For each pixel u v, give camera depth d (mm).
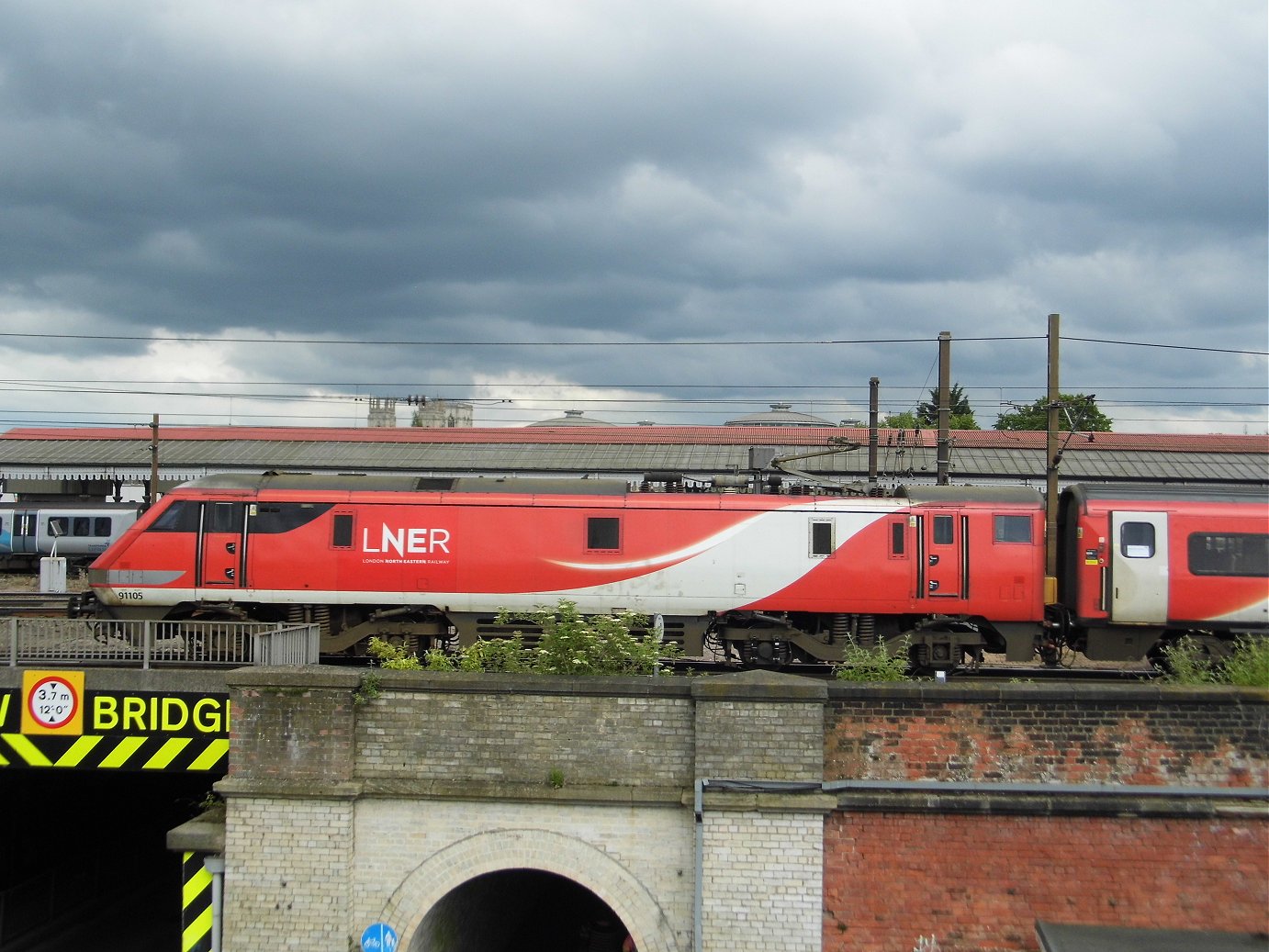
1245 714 10148
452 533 17594
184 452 40125
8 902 16547
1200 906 9922
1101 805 9922
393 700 10703
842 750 10250
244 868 10648
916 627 17766
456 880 10531
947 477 23469
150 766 11969
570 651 11820
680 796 10305
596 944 15047
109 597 17781
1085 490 17375
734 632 17891
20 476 40844
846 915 10062
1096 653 17406
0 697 12125
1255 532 16781
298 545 17625
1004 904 10000
